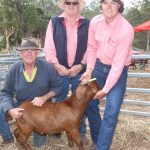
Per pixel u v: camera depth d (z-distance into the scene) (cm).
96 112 454
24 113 411
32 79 432
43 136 476
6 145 488
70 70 469
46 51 471
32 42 409
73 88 486
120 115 661
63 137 514
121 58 391
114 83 393
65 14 461
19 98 451
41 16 4625
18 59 668
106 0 382
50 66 439
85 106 414
